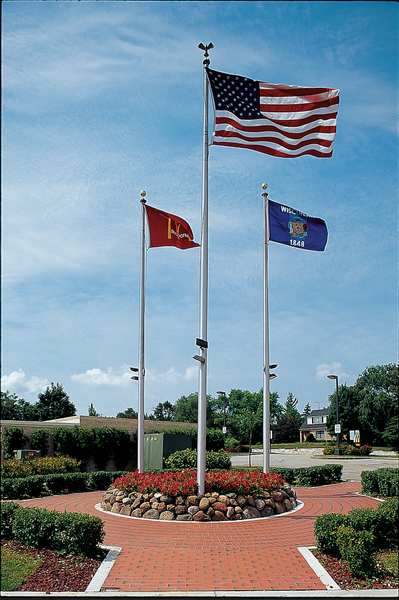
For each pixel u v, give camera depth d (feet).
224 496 44.60
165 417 358.64
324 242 60.03
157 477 48.83
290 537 37.32
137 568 30.53
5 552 32.24
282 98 48.96
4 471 70.13
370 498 56.39
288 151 48.29
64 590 26.86
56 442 92.38
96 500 55.98
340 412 212.84
